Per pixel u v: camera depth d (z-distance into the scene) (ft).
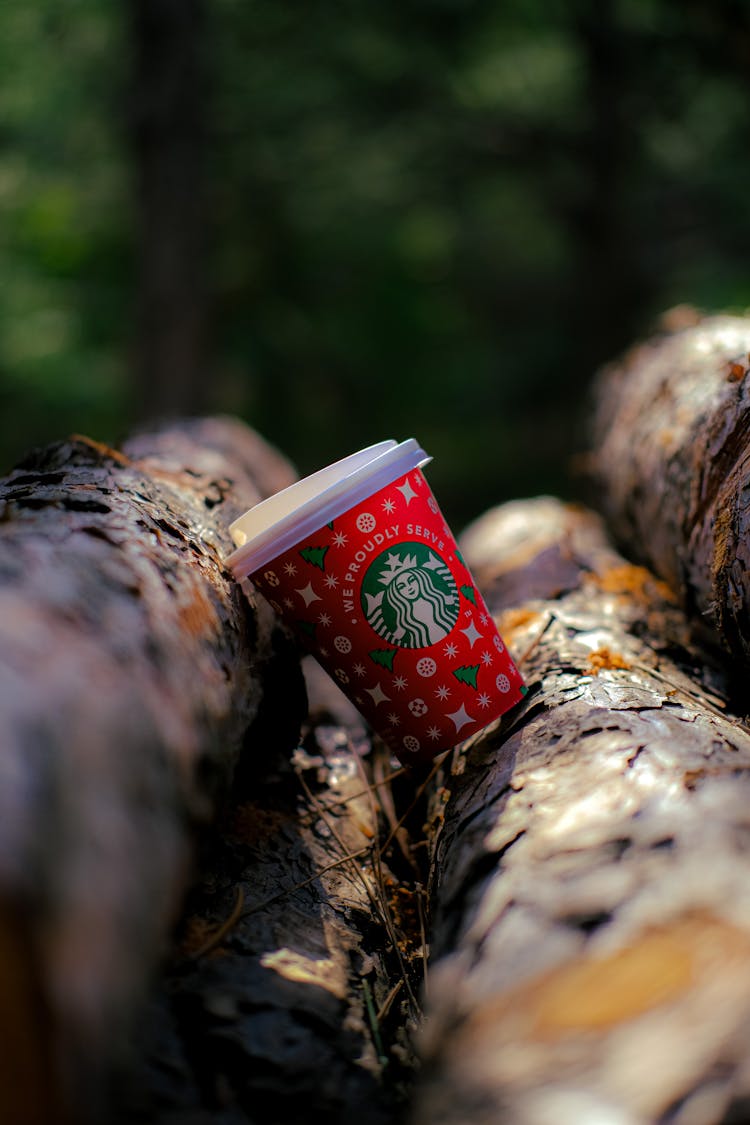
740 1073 0.99
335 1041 1.36
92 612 1.25
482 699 1.65
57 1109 0.94
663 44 7.32
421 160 9.39
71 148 10.03
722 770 1.37
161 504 1.70
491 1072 1.08
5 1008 0.91
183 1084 1.26
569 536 2.62
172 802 1.21
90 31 8.84
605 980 1.12
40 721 1.04
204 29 8.18
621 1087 1.01
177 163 8.18
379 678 1.64
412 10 7.89
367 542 1.60
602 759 1.45
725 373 2.07
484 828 1.44
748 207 8.54
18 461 1.84
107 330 11.32
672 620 2.14
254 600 1.74
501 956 1.21
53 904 0.97
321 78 8.60
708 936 1.12
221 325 11.19
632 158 8.61
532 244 12.87
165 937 1.15
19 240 11.53
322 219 11.34
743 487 1.69
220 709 1.41
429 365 13.58
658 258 8.98
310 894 1.64
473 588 1.67
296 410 12.56
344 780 2.03
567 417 9.98
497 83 9.23
